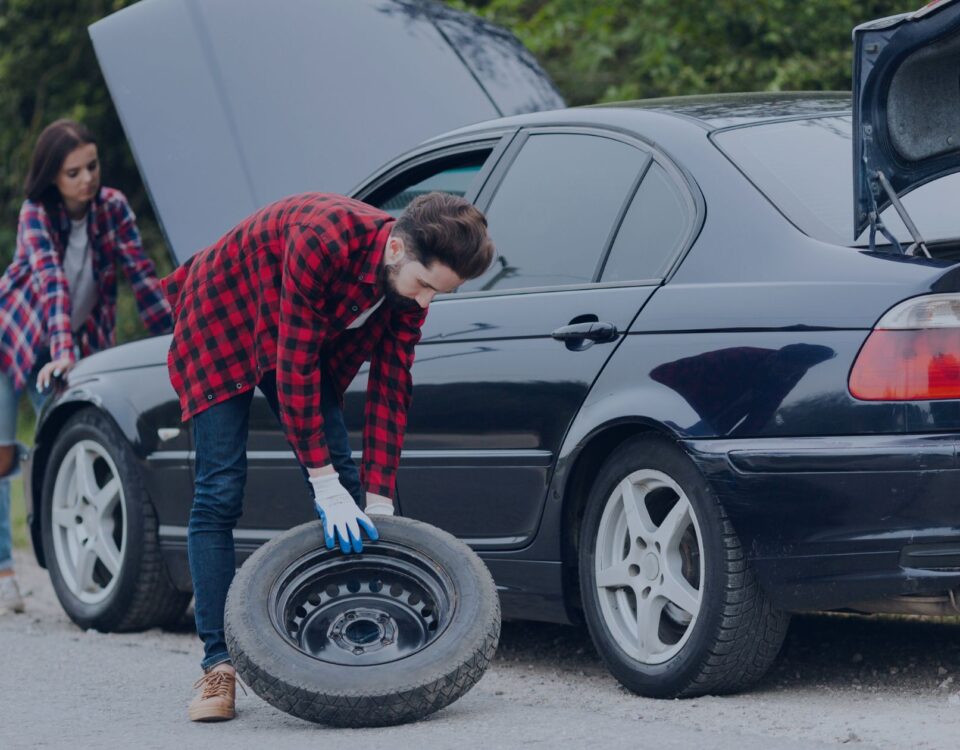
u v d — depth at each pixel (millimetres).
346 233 4621
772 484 4766
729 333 4961
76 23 19141
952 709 4691
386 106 7953
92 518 7395
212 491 4949
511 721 4711
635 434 5254
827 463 4660
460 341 5785
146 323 8250
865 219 4848
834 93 6156
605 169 5676
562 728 4578
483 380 5660
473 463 5695
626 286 5352
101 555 7309
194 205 7859
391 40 8195
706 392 4965
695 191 5277
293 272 4633
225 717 4895
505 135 6137
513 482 5578
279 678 4598
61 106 19281
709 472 4887
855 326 4703
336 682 4602
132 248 8219
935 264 4691
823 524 4691
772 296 4914
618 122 5738
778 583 4809
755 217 5105
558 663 6098
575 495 5500
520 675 5824
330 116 7918
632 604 5367
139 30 8305
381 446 5102
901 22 4641
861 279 4766
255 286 4879
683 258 5211
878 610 4805
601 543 5344
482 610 4777
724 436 4891
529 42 13117
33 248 7824
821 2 12391
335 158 7812
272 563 4852
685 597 5047
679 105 5891
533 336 5559
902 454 4547
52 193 7949
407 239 4555
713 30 12727
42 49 19344
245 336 4922
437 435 5820
